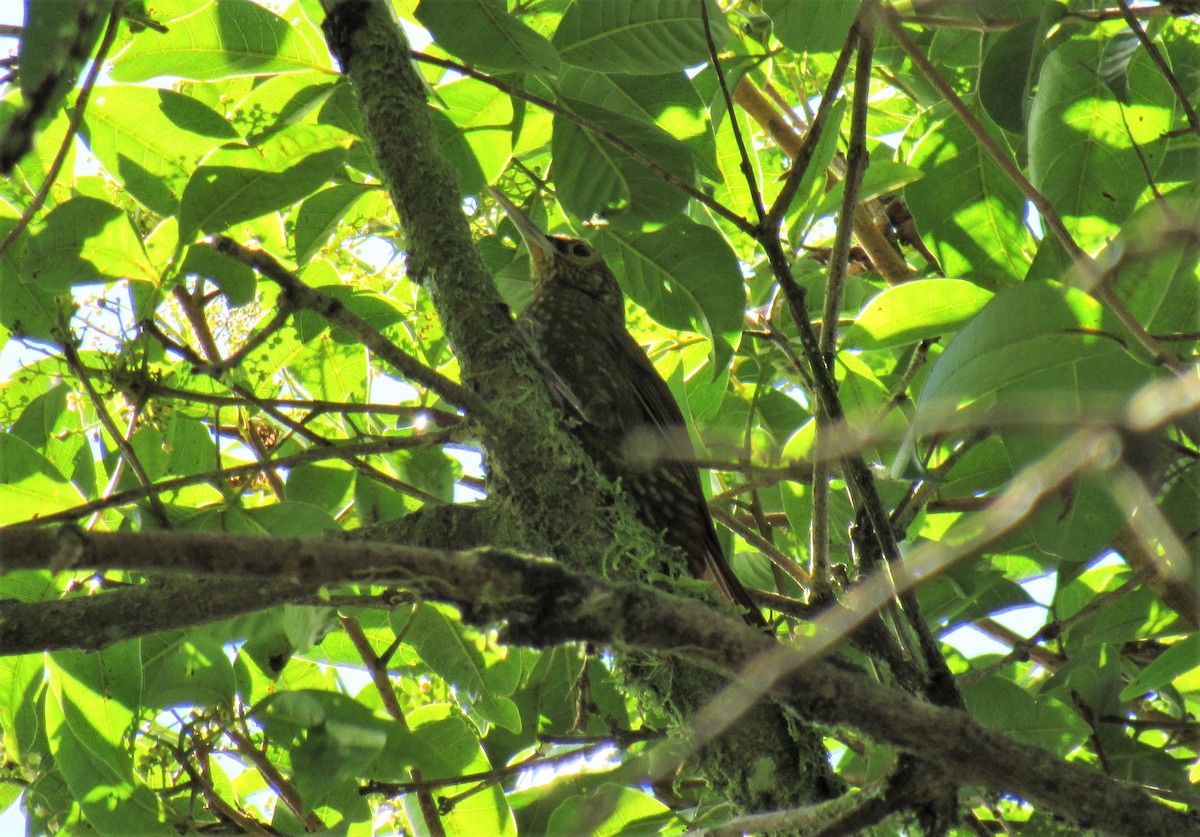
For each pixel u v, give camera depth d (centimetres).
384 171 693
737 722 602
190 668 716
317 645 938
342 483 845
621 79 887
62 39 507
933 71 693
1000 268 885
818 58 1077
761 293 920
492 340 652
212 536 402
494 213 960
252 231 869
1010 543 874
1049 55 816
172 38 784
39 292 720
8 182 801
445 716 852
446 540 644
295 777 705
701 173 902
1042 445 580
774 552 945
